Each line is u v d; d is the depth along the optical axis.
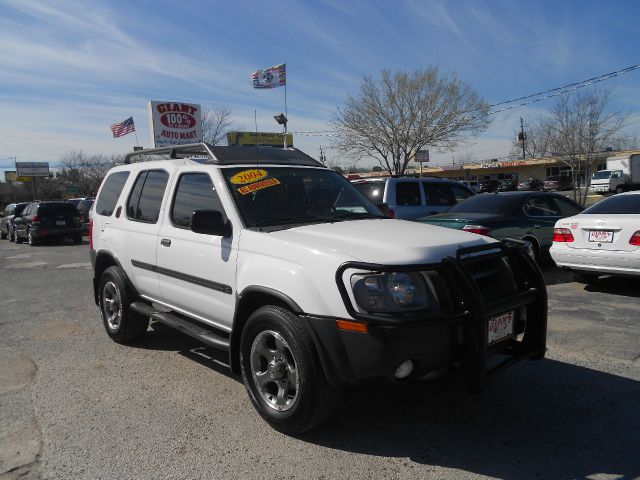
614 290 7.75
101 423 3.74
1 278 11.04
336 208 4.57
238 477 3.04
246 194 4.21
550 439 3.42
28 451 3.36
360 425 3.66
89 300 8.15
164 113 24.73
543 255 9.34
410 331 3.02
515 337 3.61
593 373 4.51
